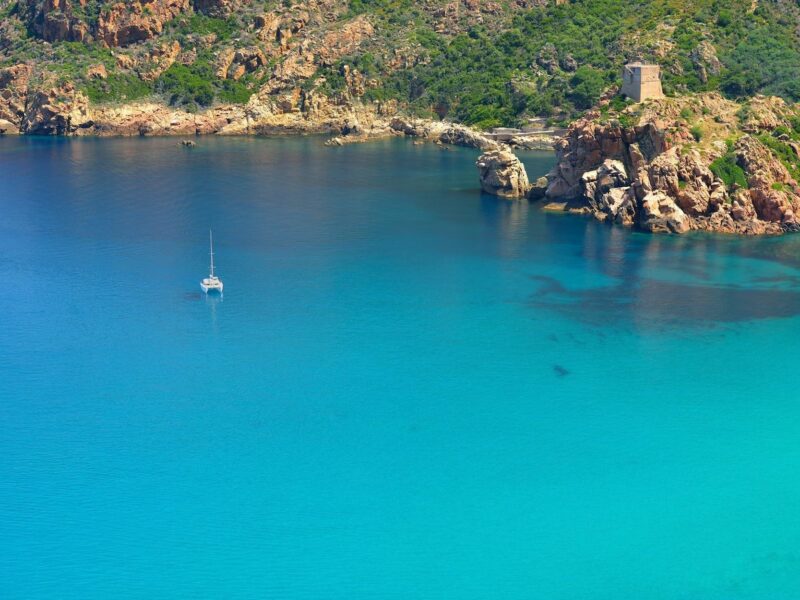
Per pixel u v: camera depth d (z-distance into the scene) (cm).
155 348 13900
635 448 11475
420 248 18700
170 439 11475
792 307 15425
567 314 15188
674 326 14712
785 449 11494
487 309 15388
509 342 14150
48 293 16025
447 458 11181
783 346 14050
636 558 9650
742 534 10006
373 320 14975
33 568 9350
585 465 11125
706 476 10950
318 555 9588
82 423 11806
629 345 14062
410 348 13950
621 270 17212
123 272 17125
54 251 18400
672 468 11088
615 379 13062
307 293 16112
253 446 11350
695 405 12450
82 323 14762
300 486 10594
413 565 9494
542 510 10294
